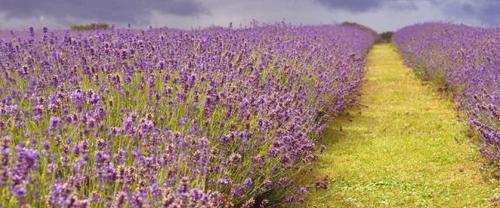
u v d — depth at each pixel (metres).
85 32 12.70
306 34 13.48
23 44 6.96
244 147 4.77
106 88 4.99
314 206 5.14
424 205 5.20
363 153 6.98
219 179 4.01
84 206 2.71
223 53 7.06
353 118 9.20
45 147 3.38
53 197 2.75
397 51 26.08
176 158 3.82
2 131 3.69
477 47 11.60
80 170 3.39
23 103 4.77
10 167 2.93
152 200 3.16
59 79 5.32
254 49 8.52
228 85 5.85
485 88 7.98
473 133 7.52
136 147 3.82
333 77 8.77
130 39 7.08
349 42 18.17
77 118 3.94
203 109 4.94
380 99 11.20
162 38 7.59
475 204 5.16
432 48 14.73
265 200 4.65
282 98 5.99
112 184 3.27
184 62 6.35
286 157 4.84
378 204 5.25
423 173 6.11
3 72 5.64
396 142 7.48
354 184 5.81
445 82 11.48
